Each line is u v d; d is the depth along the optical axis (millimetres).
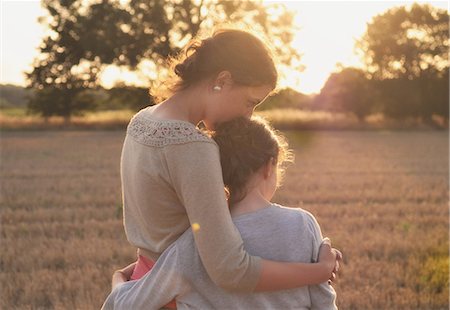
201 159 2090
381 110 52375
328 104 51500
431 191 12703
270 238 2203
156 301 2230
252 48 2209
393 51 56531
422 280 5973
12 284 5977
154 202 2182
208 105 2252
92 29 44969
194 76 2246
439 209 10344
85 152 23062
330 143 29766
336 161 19844
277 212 2248
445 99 51062
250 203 2254
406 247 7324
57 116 46094
